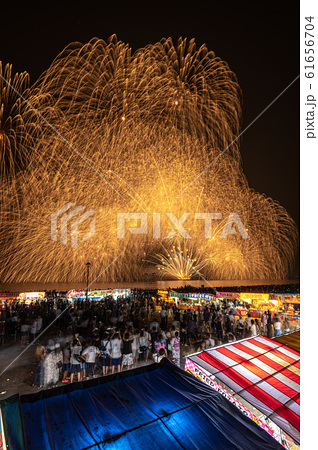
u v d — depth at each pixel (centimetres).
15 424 362
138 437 362
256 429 407
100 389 452
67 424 374
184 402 436
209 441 371
